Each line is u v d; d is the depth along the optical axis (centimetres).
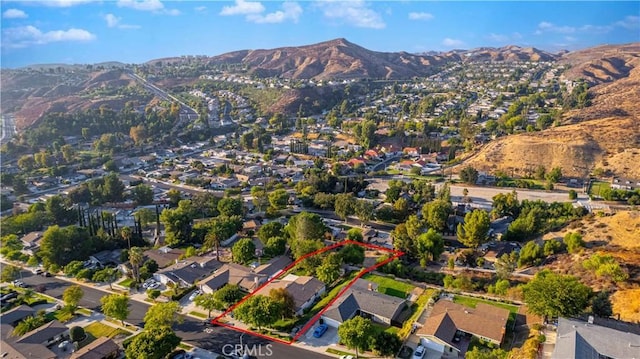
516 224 14125
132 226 17050
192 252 13412
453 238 14850
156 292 10756
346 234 14938
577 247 11600
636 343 6925
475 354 7075
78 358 8106
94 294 11262
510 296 9831
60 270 12862
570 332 7338
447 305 9212
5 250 14075
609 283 9638
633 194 17288
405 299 10031
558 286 8300
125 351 8269
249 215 17600
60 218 17350
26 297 11162
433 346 8125
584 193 19238
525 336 8225
